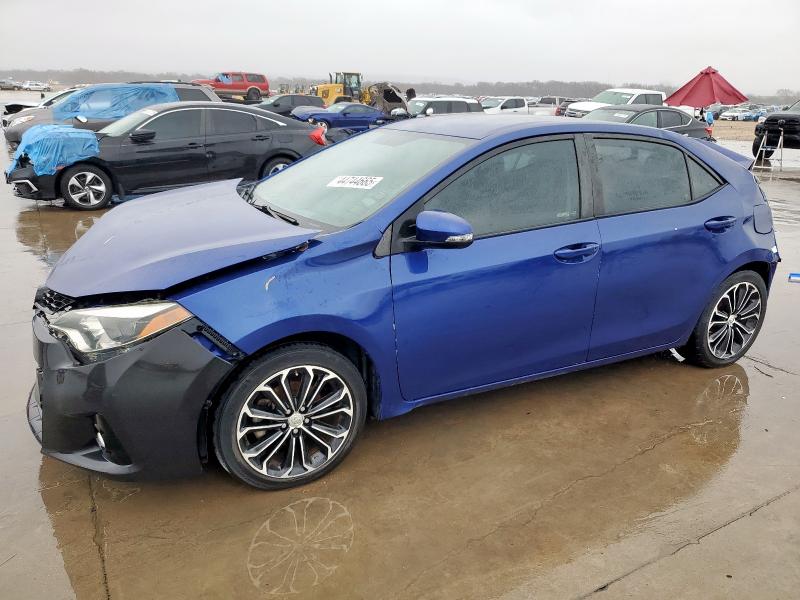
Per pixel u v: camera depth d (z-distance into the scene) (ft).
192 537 8.07
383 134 12.24
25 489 8.91
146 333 7.77
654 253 11.25
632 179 11.30
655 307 11.70
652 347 12.17
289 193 11.26
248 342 8.06
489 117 11.80
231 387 8.29
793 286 18.97
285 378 8.61
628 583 7.52
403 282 9.05
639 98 60.85
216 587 7.28
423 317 9.30
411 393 9.79
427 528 8.36
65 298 8.36
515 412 11.38
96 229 10.42
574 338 10.96
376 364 9.20
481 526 8.43
